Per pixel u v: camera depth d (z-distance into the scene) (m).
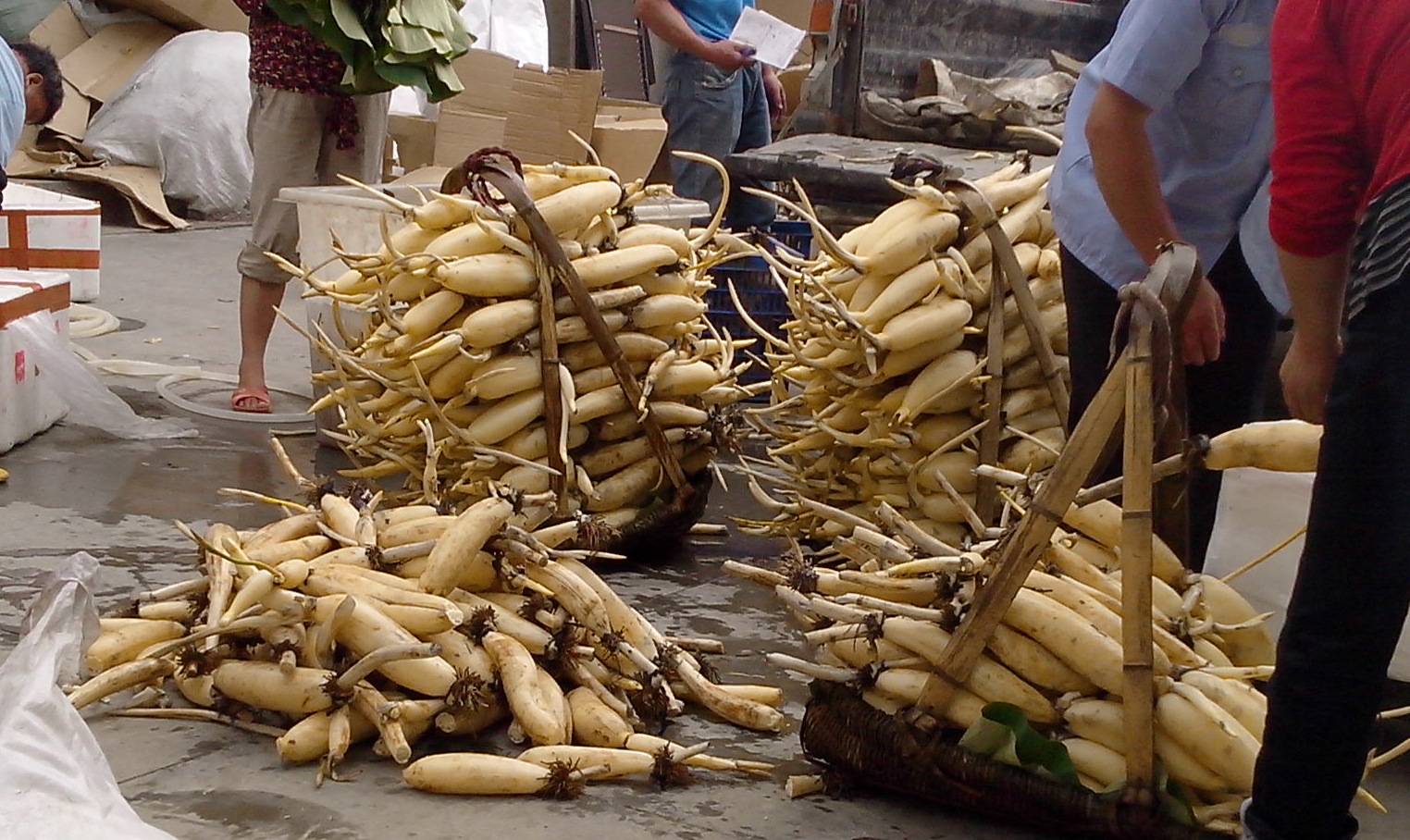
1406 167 1.58
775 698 2.46
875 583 2.14
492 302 3.07
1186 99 2.39
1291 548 2.39
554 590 2.37
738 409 3.48
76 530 3.18
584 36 9.18
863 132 4.88
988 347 3.01
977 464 3.04
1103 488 2.05
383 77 4.04
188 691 2.31
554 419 3.07
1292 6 1.77
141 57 9.03
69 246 5.77
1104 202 2.46
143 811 1.97
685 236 3.36
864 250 3.03
